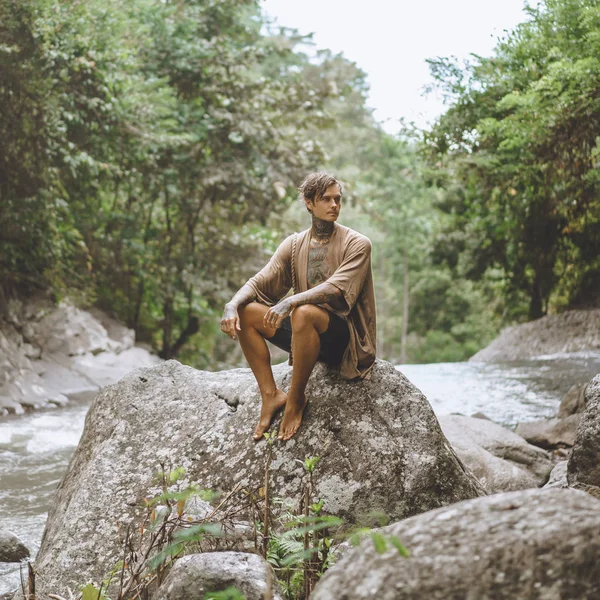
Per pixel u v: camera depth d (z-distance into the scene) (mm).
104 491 4859
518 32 12453
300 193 4910
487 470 6871
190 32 22750
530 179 13797
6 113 15781
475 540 2236
